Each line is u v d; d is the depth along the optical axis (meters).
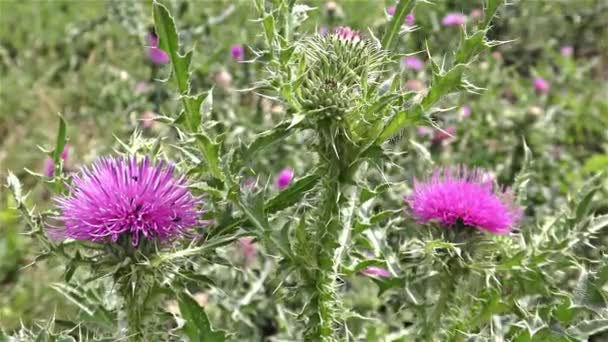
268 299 0.51
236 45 0.70
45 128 0.88
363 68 0.36
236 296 0.49
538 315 0.38
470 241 0.40
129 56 0.99
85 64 1.00
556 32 0.95
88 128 0.86
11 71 1.02
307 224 0.37
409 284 0.39
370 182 0.50
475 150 0.67
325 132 0.35
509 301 0.39
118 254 0.35
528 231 0.43
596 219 0.41
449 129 0.63
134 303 0.36
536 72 0.84
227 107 0.64
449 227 0.40
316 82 0.35
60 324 0.39
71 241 0.36
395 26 0.38
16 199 0.36
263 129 0.61
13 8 1.21
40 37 1.12
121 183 0.36
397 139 0.36
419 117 0.35
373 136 0.35
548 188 0.61
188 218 0.36
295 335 0.46
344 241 0.37
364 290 0.51
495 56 0.78
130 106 0.71
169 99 0.70
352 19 0.90
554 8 0.94
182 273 0.35
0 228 0.69
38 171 0.81
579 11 0.96
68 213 0.36
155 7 0.34
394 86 0.35
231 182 0.35
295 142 0.55
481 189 0.41
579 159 0.75
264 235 0.36
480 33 0.35
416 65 0.64
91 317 0.39
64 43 1.09
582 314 0.38
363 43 0.36
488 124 0.68
